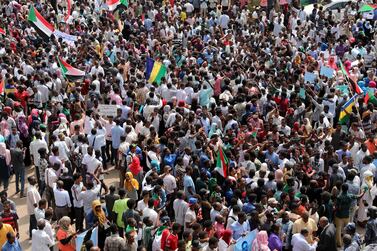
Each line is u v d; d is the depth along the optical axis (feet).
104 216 54.19
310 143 71.00
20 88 81.35
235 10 139.95
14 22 120.26
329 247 52.60
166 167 61.77
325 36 127.85
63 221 52.24
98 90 85.35
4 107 75.97
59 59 87.45
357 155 68.39
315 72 99.09
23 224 66.69
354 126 75.05
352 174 62.54
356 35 126.72
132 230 50.55
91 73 91.30
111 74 92.12
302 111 82.53
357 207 65.31
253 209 55.21
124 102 80.33
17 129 76.38
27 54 98.32
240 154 68.13
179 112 77.00
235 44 117.29
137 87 86.02
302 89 85.81
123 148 69.82
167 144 68.23
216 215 54.44
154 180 60.75
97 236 52.85
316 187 60.18
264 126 74.74
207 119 75.87
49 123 74.79
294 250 51.90
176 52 107.24
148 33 123.24
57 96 81.97
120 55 104.32
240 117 80.69
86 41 107.86
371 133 74.69
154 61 86.74
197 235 51.16
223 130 76.28
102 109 75.66
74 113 76.89
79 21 123.85
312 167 65.77
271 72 95.96
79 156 66.54
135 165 64.85
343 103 84.38
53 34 107.14
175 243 50.62
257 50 113.80
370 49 114.93
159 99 81.76
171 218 62.13
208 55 107.24
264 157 66.54
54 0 134.72
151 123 77.15
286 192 57.67
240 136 70.90
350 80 86.17
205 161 63.46
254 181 60.70
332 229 53.01
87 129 74.33
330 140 73.26
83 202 59.52
